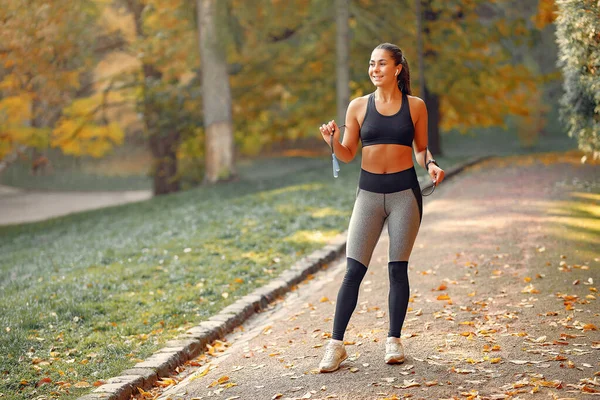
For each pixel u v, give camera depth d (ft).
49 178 122.62
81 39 56.80
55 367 16.62
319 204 41.55
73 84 60.95
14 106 61.00
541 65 107.96
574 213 31.55
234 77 75.36
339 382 14.02
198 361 17.66
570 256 23.79
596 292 19.53
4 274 29.94
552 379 13.29
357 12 69.87
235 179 63.67
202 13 61.93
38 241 42.09
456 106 78.38
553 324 16.76
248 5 65.36
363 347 16.17
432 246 27.78
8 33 48.42
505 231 29.07
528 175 49.88
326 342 17.06
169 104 71.26
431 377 13.84
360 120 14.92
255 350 17.21
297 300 22.88
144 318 20.54
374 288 22.34
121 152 134.82
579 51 22.89
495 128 141.28
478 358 14.74
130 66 75.36
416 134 14.96
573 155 65.57
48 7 49.11
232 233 33.50
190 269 26.71
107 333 19.21
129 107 82.23
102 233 40.86
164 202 54.03
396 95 14.71
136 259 29.55
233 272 26.05
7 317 20.61
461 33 71.92
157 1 66.08
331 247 30.09
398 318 14.92
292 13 71.15
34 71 53.42
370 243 14.92
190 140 77.87
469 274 22.81
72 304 21.74
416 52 71.46
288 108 84.64
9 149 65.62
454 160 66.08
